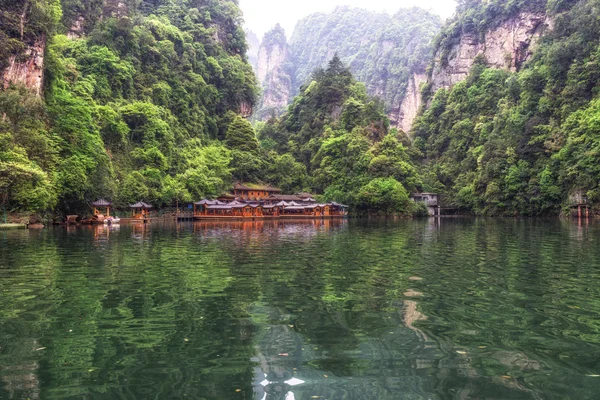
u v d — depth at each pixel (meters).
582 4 112.62
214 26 142.00
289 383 7.36
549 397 6.81
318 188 112.50
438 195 114.56
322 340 9.62
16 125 51.25
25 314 11.76
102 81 92.56
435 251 26.23
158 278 17.06
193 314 11.77
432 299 13.44
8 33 55.56
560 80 100.75
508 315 11.57
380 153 107.56
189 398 6.82
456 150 128.50
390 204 95.19
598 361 8.30
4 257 23.28
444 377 7.59
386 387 7.20
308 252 25.86
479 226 55.81
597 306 12.46
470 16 155.25
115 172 79.31
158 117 97.19
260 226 57.62
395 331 10.26
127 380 7.50
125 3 122.25
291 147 132.50
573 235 37.97
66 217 57.31
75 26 107.00
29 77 57.34
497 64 141.38
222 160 104.12
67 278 17.02
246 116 144.25
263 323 10.93
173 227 54.62
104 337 9.84
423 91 173.00
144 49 110.25
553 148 89.00
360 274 17.97
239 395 6.93
